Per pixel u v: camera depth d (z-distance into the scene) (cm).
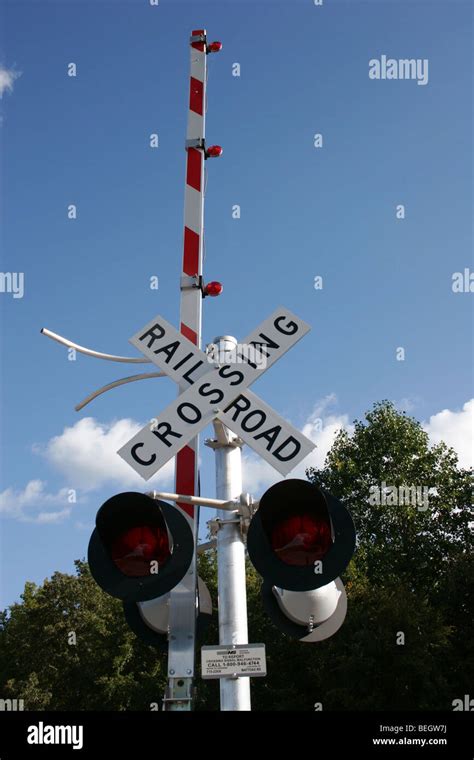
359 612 2962
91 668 3734
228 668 421
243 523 447
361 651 2745
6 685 3784
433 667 2769
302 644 3014
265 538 371
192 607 452
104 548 377
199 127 616
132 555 376
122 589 374
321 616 428
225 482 460
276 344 446
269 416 430
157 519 378
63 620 3972
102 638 3800
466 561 3394
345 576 3403
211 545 488
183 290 564
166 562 376
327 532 367
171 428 431
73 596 4038
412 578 3731
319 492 365
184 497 434
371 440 4153
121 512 378
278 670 3084
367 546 3800
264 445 424
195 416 433
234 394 435
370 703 2644
